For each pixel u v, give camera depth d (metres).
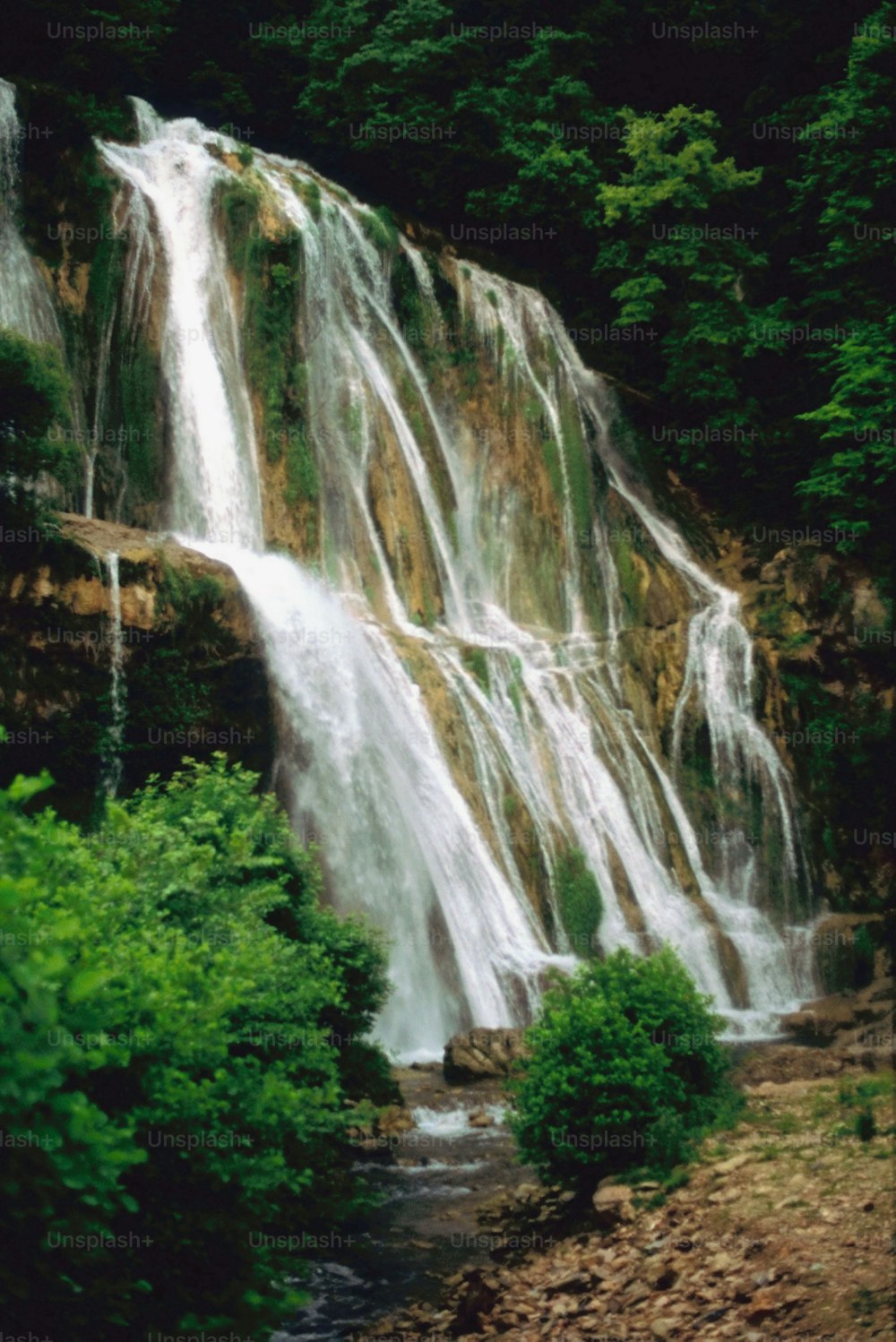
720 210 37.47
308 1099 8.12
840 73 38.69
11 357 17.52
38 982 4.34
